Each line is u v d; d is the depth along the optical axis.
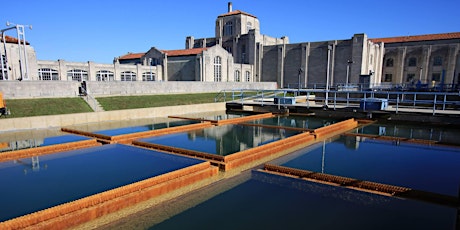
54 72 36.75
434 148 13.67
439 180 9.33
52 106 22.69
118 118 23.30
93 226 6.71
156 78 48.56
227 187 8.86
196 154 11.76
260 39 58.88
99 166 10.80
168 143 14.59
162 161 11.41
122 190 7.79
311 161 11.42
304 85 53.28
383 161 11.44
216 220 6.89
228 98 35.53
